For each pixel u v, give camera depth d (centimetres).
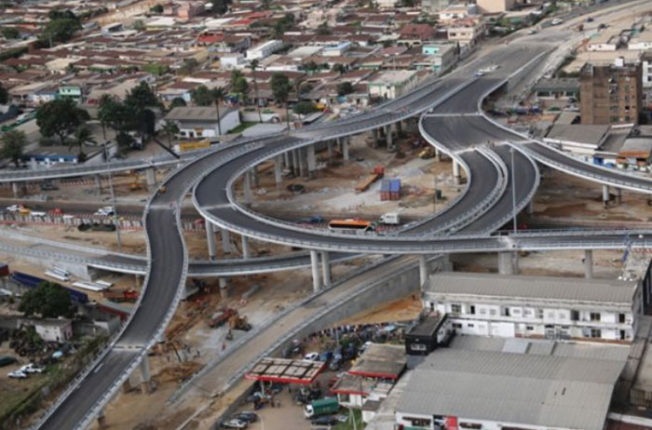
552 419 19512
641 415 19938
